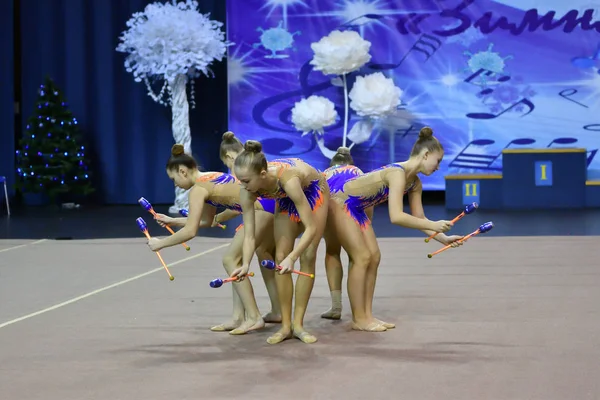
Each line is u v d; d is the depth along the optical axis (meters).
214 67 15.92
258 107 15.00
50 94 15.20
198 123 16.03
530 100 14.34
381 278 7.29
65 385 4.10
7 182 16.31
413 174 5.31
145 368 4.40
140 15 13.99
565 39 14.18
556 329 5.15
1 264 8.56
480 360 4.44
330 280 5.68
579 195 13.53
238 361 4.51
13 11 16.22
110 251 9.44
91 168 16.27
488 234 10.40
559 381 4.01
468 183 13.80
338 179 5.35
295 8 14.80
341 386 3.98
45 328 5.47
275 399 3.79
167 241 5.08
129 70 14.05
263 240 5.41
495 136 14.49
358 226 5.27
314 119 14.21
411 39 14.57
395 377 4.12
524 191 13.61
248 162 4.51
